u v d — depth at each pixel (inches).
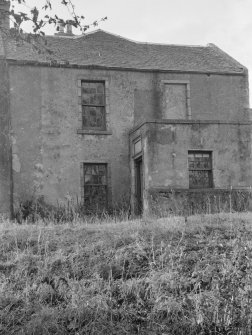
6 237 415.8
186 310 300.4
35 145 749.3
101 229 442.0
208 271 325.4
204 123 713.0
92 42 867.4
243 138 727.7
